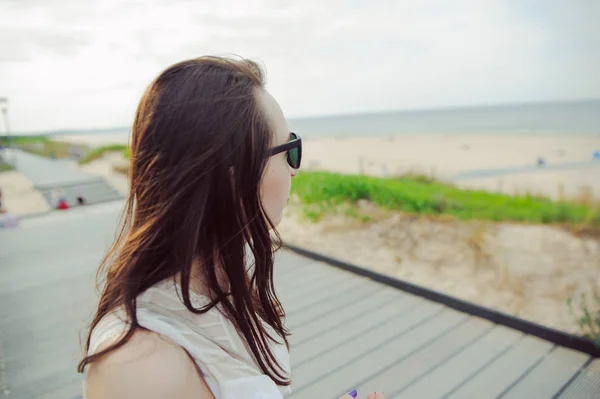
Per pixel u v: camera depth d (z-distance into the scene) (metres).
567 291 5.04
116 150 33.19
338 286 3.72
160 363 0.56
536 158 27.22
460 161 27.80
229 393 0.63
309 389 2.29
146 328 0.58
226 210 0.65
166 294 0.65
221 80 0.65
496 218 8.08
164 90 0.65
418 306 3.24
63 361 2.62
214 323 0.71
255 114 0.66
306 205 9.13
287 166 0.76
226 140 0.62
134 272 0.62
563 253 6.28
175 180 0.61
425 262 5.98
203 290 0.74
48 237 6.17
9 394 2.30
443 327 2.90
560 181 17.92
